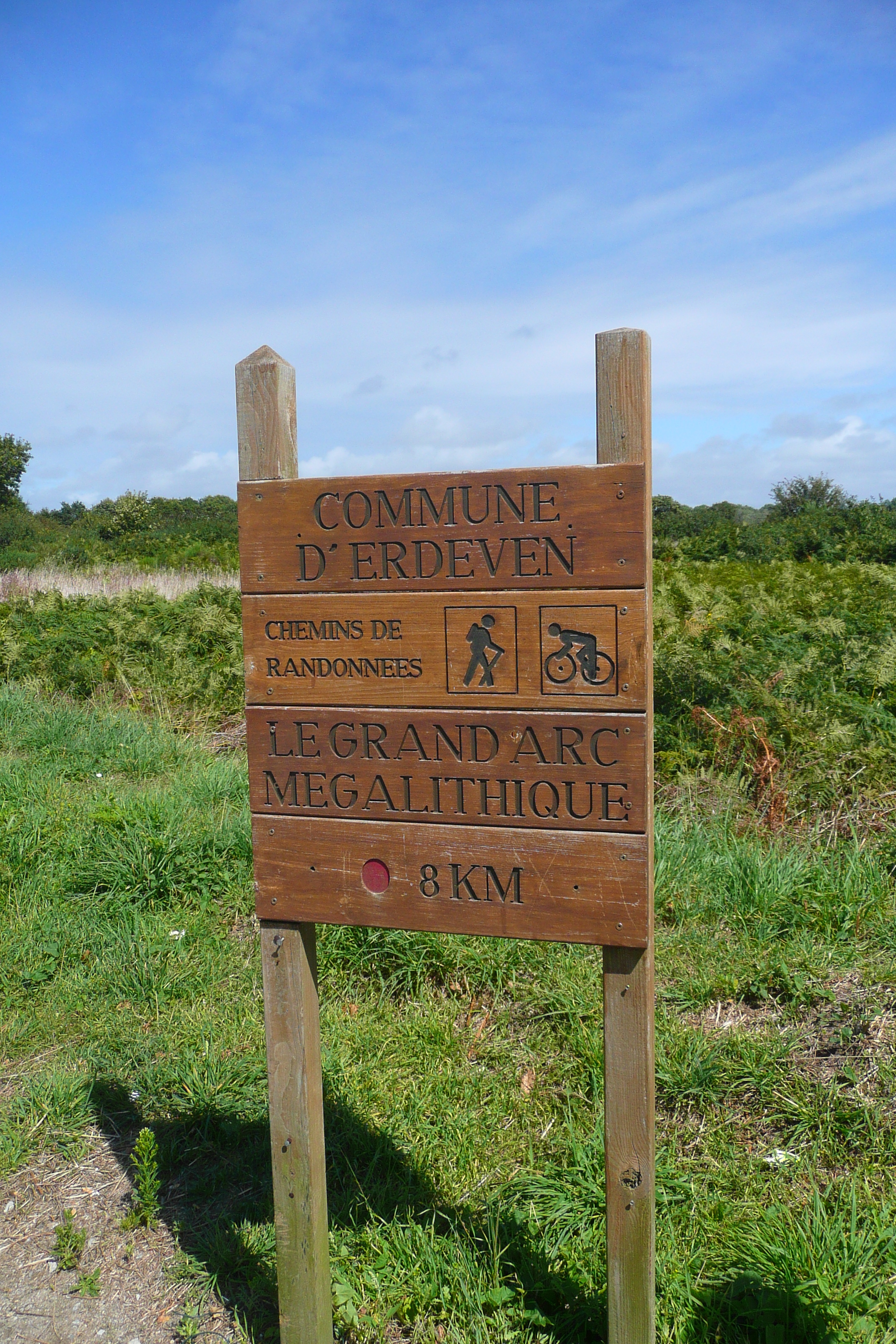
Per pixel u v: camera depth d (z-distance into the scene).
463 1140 3.04
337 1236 2.70
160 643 10.24
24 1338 2.46
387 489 2.14
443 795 2.17
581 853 2.08
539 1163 2.95
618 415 1.95
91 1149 3.15
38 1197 2.95
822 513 24.61
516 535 2.05
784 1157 2.86
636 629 1.99
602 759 2.04
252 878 4.88
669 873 4.43
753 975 3.71
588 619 2.02
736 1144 2.96
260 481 2.24
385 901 2.24
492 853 2.15
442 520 2.11
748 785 5.57
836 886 4.25
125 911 4.64
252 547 2.26
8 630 11.05
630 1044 2.08
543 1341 2.32
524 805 2.11
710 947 3.96
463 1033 3.62
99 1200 2.93
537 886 2.12
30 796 6.10
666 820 5.14
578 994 3.71
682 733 6.17
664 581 13.93
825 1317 2.27
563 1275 2.51
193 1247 2.73
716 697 6.44
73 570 20.91
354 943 4.11
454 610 2.12
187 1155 3.10
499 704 2.11
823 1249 2.46
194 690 9.08
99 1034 3.73
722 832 4.96
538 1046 3.51
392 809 2.21
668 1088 3.17
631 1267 2.13
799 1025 3.43
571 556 2.02
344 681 2.22
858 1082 3.08
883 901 4.16
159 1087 3.37
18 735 7.81
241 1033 3.70
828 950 3.81
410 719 2.18
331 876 2.28
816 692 6.26
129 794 6.11
